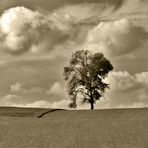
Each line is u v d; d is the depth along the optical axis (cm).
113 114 6519
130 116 6081
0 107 7894
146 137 3109
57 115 6756
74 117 6425
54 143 3003
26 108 7788
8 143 3042
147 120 4112
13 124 3969
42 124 3944
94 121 4134
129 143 2922
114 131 3425
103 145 2888
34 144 2988
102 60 8075
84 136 3238
